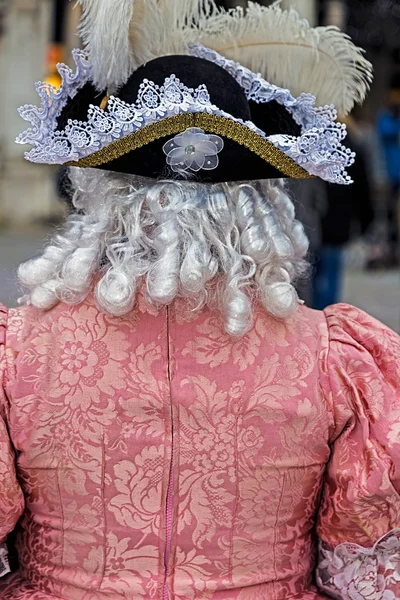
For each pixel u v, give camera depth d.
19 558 1.61
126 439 1.46
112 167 1.50
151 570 1.48
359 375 1.53
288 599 1.55
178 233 1.46
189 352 1.48
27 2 13.26
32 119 1.51
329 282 5.55
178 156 1.46
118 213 1.50
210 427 1.46
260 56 1.89
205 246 1.46
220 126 1.46
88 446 1.46
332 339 1.55
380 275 9.72
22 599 1.52
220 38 1.89
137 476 1.46
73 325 1.49
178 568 1.49
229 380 1.47
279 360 1.50
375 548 1.55
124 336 1.48
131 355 1.47
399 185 9.86
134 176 1.53
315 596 1.58
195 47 1.77
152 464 1.46
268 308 1.50
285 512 1.53
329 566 1.58
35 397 1.47
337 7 10.16
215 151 1.46
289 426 1.48
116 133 1.44
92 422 1.46
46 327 1.50
